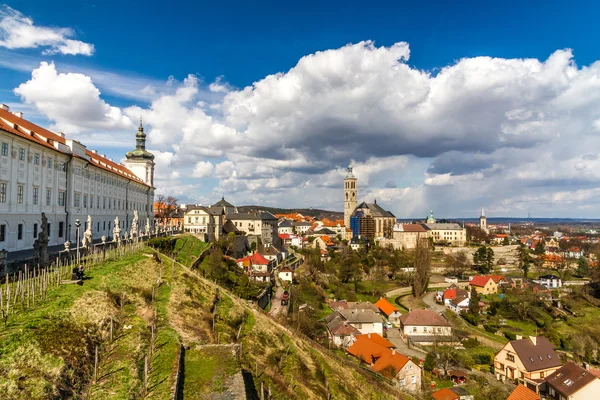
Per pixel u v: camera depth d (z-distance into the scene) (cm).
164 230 11744
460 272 16988
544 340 7719
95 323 3244
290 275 11738
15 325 2834
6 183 5316
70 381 2494
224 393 2548
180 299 4650
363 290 13388
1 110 6044
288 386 3706
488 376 7425
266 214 18600
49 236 6444
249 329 4866
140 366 2820
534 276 16725
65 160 6969
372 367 6506
